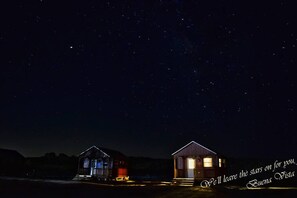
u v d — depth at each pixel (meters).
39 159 59.25
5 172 46.31
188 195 21.86
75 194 21.50
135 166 62.34
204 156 34.12
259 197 20.84
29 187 25.36
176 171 34.91
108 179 37.53
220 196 21.42
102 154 38.88
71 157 62.12
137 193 22.55
